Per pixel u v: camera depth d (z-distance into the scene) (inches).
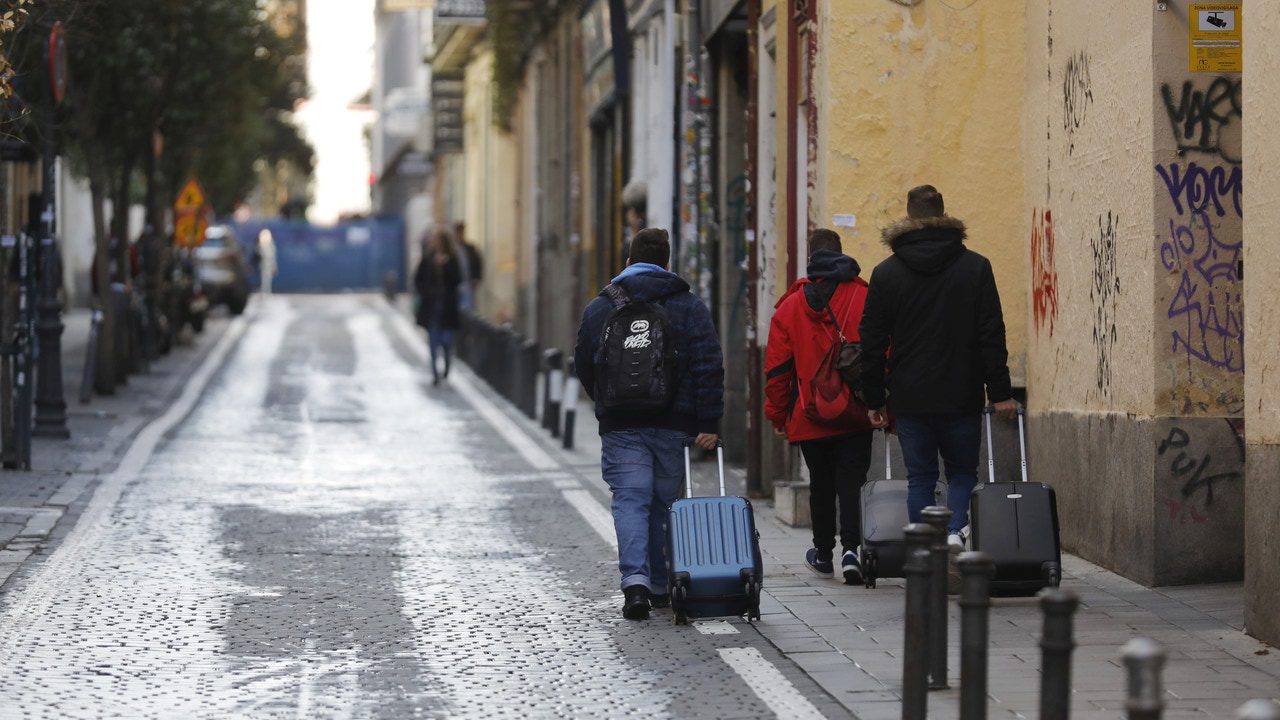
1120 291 533.6
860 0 642.2
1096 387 557.6
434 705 377.1
